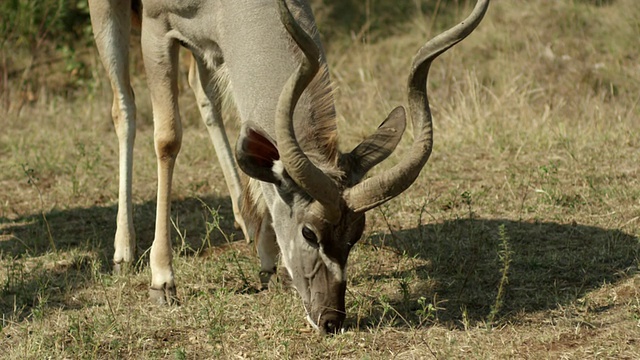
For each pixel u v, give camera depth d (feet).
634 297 47.70
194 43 50.67
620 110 84.79
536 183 66.59
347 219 41.09
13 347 44.62
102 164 77.71
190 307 48.62
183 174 75.82
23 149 83.82
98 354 43.65
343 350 42.78
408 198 64.90
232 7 47.42
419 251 55.42
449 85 96.43
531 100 91.50
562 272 51.65
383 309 47.34
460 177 69.36
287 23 36.96
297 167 39.09
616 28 104.99
